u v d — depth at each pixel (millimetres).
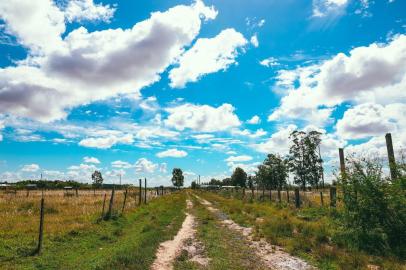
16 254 12852
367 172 14336
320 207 25438
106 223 21016
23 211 26547
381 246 12680
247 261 11938
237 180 127625
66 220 21406
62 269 11109
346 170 14758
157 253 13336
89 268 11023
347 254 12062
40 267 11477
